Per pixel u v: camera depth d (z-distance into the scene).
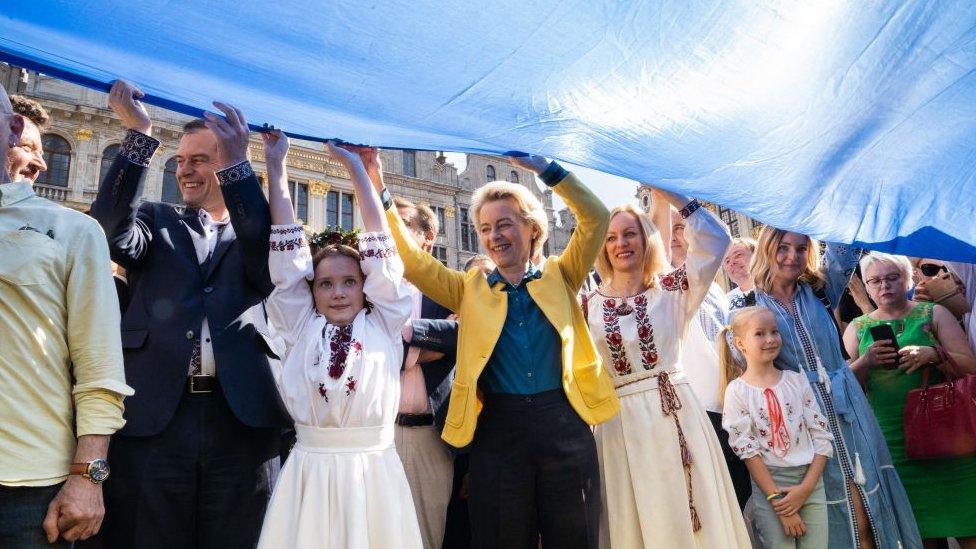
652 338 2.80
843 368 3.10
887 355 3.30
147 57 1.80
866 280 3.71
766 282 3.35
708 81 1.94
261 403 2.31
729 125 2.12
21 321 1.70
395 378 2.35
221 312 2.35
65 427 1.75
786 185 2.49
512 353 2.55
